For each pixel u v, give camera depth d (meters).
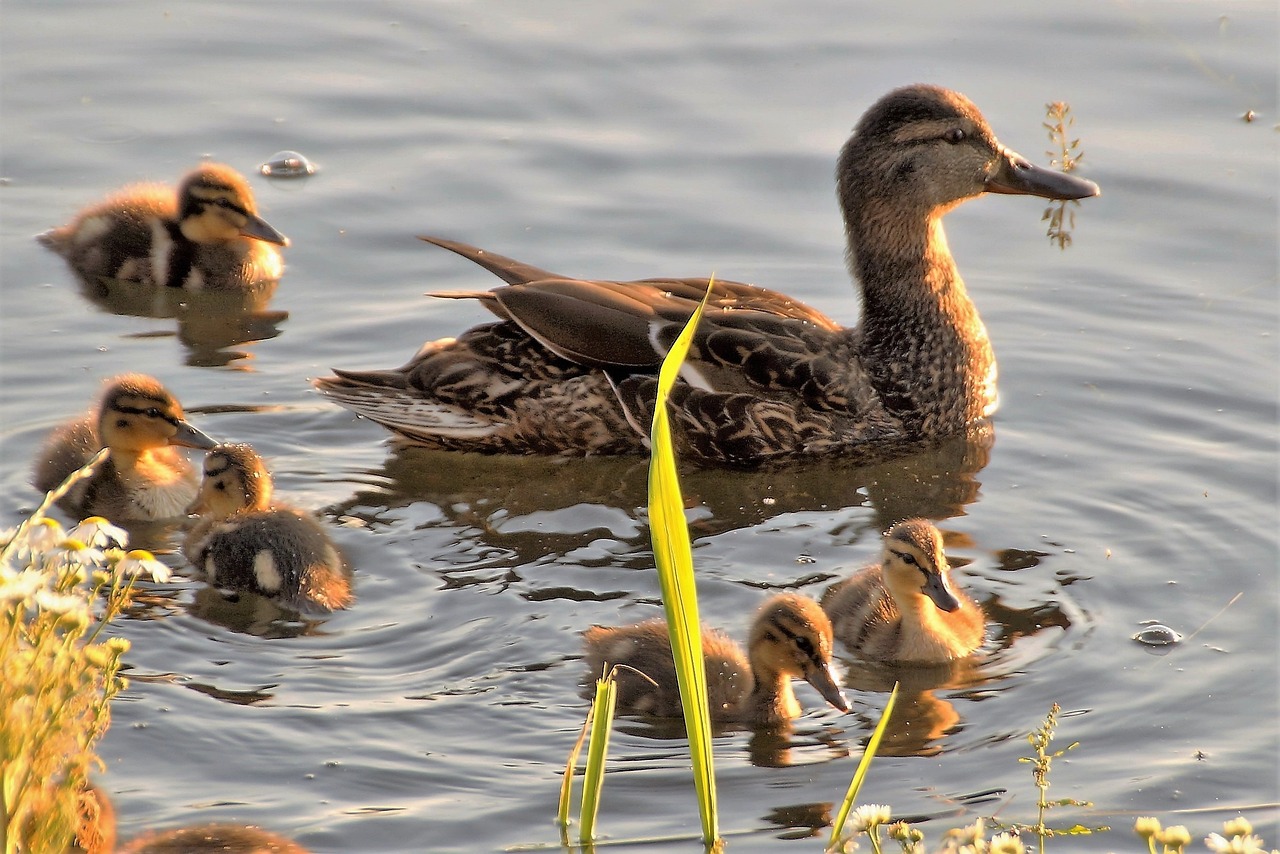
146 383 12.68
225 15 20.62
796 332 13.83
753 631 10.20
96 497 12.55
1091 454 13.38
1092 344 14.91
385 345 15.01
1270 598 11.24
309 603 11.09
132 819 8.79
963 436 13.95
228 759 9.41
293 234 16.53
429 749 9.61
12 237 16.42
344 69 19.33
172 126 18.16
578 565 11.88
